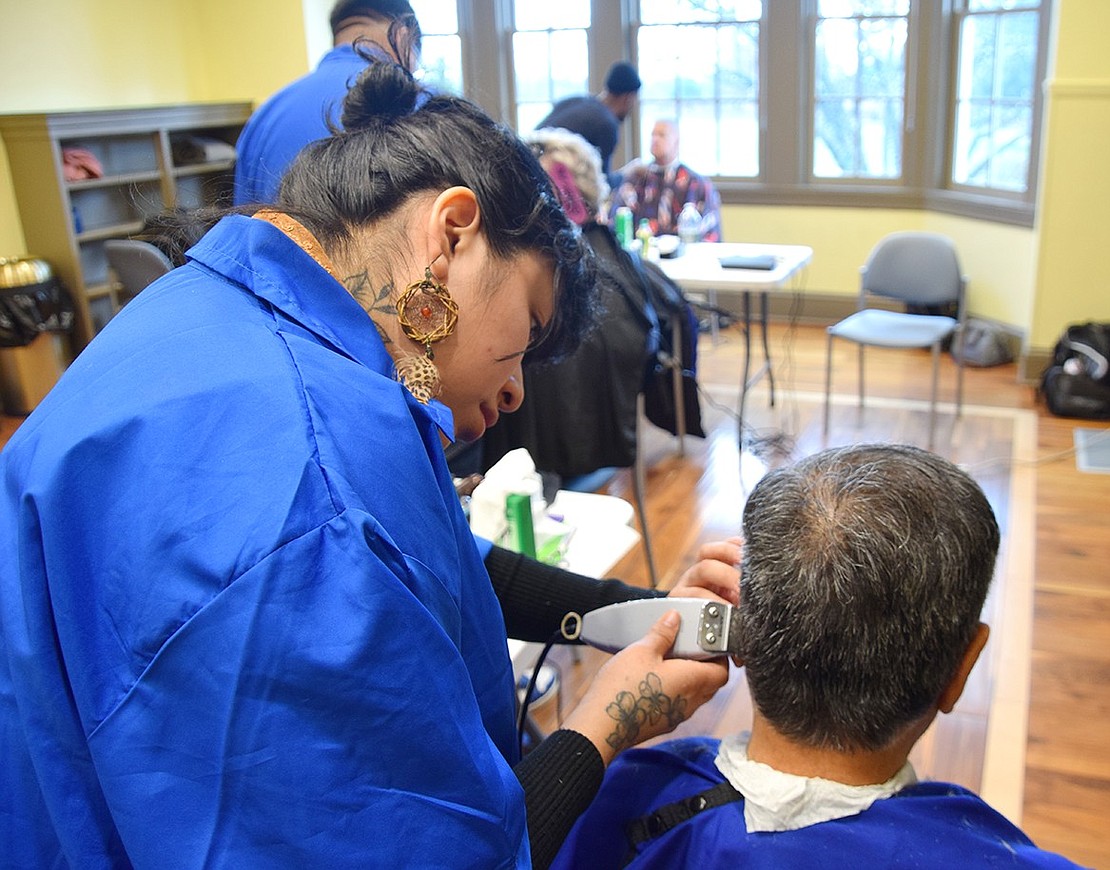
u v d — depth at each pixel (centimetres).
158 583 54
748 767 91
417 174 71
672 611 98
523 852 64
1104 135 466
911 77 577
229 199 82
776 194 631
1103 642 292
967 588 79
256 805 53
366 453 59
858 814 87
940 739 254
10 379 524
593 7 641
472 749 59
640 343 290
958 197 570
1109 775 238
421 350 72
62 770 58
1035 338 503
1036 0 511
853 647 80
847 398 503
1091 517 368
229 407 58
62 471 58
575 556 175
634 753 105
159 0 629
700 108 645
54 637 57
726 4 616
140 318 66
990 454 428
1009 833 89
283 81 657
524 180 75
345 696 53
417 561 59
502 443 291
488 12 662
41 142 518
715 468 425
